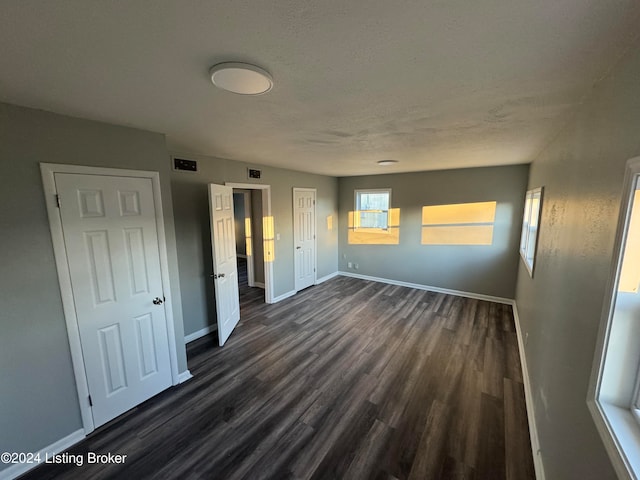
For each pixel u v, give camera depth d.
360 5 0.79
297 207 5.21
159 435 2.08
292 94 1.48
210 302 3.79
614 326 0.99
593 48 1.01
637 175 0.90
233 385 2.66
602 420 0.96
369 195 6.03
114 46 1.02
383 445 1.99
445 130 2.21
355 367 2.94
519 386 2.62
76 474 1.79
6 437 1.74
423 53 1.07
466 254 5.00
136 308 2.33
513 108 1.69
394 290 5.46
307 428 2.14
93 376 2.10
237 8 0.80
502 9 0.81
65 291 1.93
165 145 2.40
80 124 1.93
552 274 2.01
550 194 2.37
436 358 3.10
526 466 1.83
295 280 5.31
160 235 2.44
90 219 2.02
